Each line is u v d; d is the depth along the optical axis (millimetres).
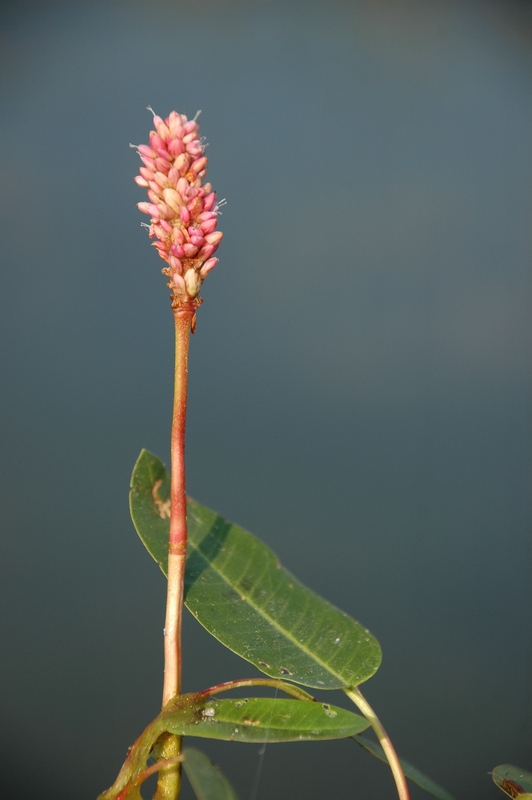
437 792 415
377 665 420
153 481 451
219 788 390
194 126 407
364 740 418
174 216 405
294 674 418
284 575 448
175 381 406
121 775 396
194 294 405
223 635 426
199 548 452
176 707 401
